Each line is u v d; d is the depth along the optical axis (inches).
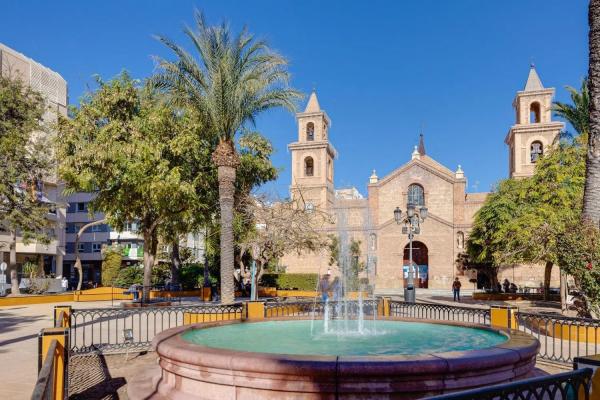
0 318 722.2
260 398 215.0
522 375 239.1
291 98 682.2
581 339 486.3
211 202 1009.5
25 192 1147.3
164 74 650.8
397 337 344.5
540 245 866.8
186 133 853.8
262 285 1588.3
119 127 832.3
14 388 297.3
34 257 1654.8
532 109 1862.7
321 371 206.1
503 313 456.8
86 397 290.7
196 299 1152.8
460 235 1793.8
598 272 492.1
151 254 946.7
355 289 1493.6
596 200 540.7
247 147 1123.9
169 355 246.1
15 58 1455.5
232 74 656.4
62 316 331.6
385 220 1883.6
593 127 548.7
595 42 546.9
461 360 213.3
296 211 1098.1
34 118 1131.3
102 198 875.4
